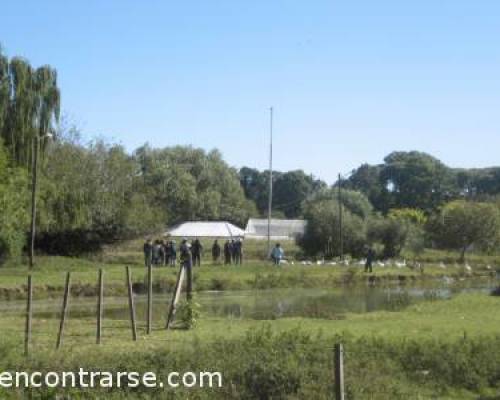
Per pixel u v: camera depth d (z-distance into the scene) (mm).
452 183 157750
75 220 61156
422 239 83688
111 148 67250
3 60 57188
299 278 53656
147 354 16031
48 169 62406
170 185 119875
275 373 13945
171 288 45500
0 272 47656
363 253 79562
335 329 24031
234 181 130375
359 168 186625
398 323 26078
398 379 15227
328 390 13461
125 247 75812
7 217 51500
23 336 22125
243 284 50156
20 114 57031
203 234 100625
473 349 17203
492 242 84188
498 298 37438
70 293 41812
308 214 82125
